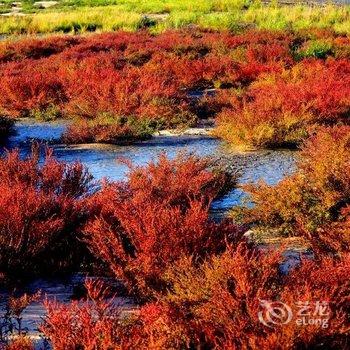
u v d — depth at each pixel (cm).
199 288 405
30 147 1162
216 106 1442
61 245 573
